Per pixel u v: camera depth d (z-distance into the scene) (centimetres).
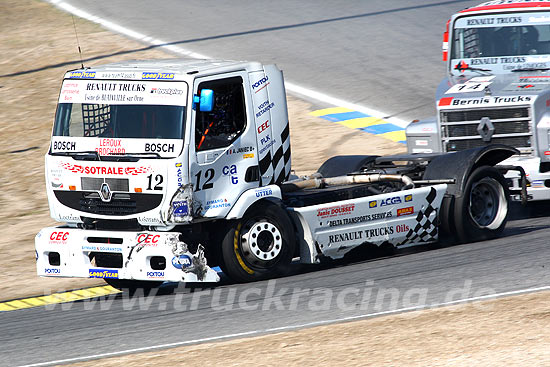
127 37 8569
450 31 3741
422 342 1917
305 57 7662
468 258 2825
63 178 2692
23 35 8812
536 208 3806
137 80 2617
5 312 2677
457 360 1777
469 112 3438
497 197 3153
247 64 2738
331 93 6556
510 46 3619
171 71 2602
